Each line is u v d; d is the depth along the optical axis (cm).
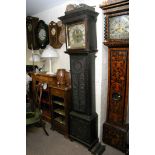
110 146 217
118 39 188
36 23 309
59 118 262
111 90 210
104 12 194
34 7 277
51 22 280
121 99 203
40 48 317
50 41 290
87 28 190
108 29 197
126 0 170
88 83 204
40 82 286
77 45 210
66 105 232
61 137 244
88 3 214
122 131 201
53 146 221
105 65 221
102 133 227
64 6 258
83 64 204
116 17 190
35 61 314
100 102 221
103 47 212
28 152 208
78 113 222
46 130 264
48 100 280
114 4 180
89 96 206
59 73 255
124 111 203
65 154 204
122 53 192
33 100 280
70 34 216
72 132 231
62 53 280
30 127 271
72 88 224
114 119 214
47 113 290
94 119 215
